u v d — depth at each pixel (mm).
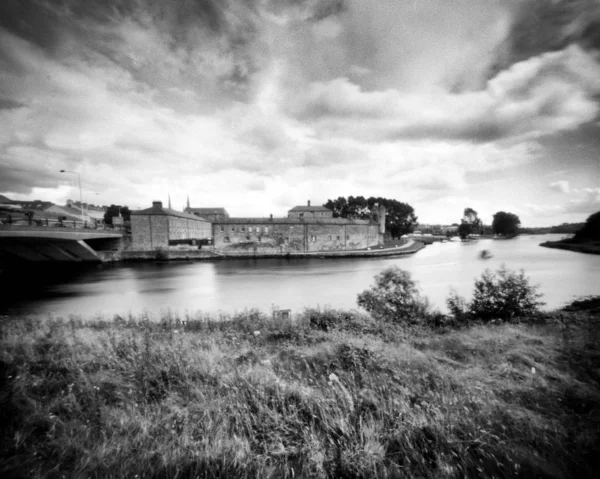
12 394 2930
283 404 2990
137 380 3646
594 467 2205
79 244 35562
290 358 4887
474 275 25719
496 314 9047
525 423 2729
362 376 3740
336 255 45125
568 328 6617
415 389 3434
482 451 2326
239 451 2303
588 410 3039
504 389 3469
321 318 8336
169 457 2279
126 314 14484
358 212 79500
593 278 21297
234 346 5539
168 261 41125
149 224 44844
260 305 16469
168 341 5590
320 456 2309
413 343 6074
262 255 44906
